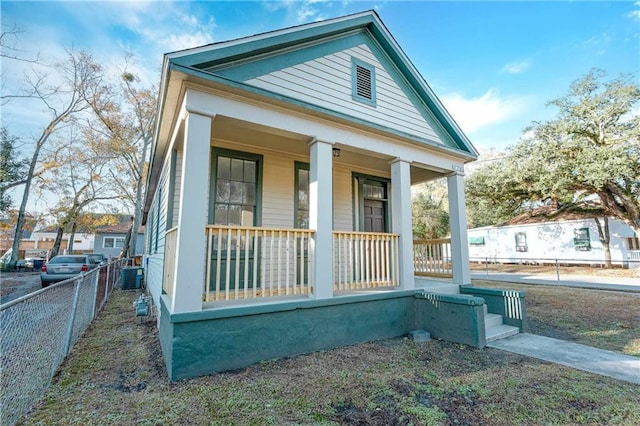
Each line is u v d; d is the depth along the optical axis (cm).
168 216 498
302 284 435
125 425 247
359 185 729
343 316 454
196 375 338
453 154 640
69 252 2492
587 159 1254
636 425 253
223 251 525
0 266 1814
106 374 350
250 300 411
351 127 500
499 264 2258
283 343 399
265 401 287
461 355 418
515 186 1579
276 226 583
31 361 293
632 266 1633
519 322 533
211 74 362
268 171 587
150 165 736
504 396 302
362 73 565
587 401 292
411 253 548
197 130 366
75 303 443
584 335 520
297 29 470
